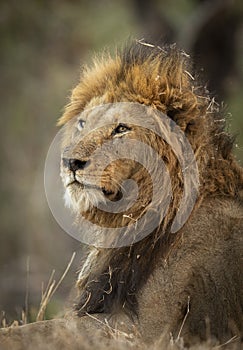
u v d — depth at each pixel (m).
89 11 40.00
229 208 15.13
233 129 28.08
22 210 40.34
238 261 14.88
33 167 41.75
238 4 33.19
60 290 21.75
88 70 16.73
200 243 14.97
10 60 40.44
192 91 15.61
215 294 14.79
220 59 33.19
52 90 41.16
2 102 42.47
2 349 13.48
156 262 15.09
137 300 15.05
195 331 14.72
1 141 42.72
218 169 15.34
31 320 18.50
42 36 39.88
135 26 38.19
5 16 38.75
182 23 36.22
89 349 13.51
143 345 14.02
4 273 34.91
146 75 15.75
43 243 38.69
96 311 15.42
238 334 14.77
